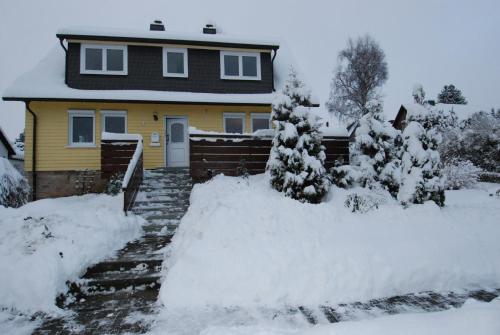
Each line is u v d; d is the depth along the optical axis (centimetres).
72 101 1291
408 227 689
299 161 850
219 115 1441
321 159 884
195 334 421
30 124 1289
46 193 1279
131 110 1373
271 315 475
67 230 620
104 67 1384
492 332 295
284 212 680
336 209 733
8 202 1110
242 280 523
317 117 900
